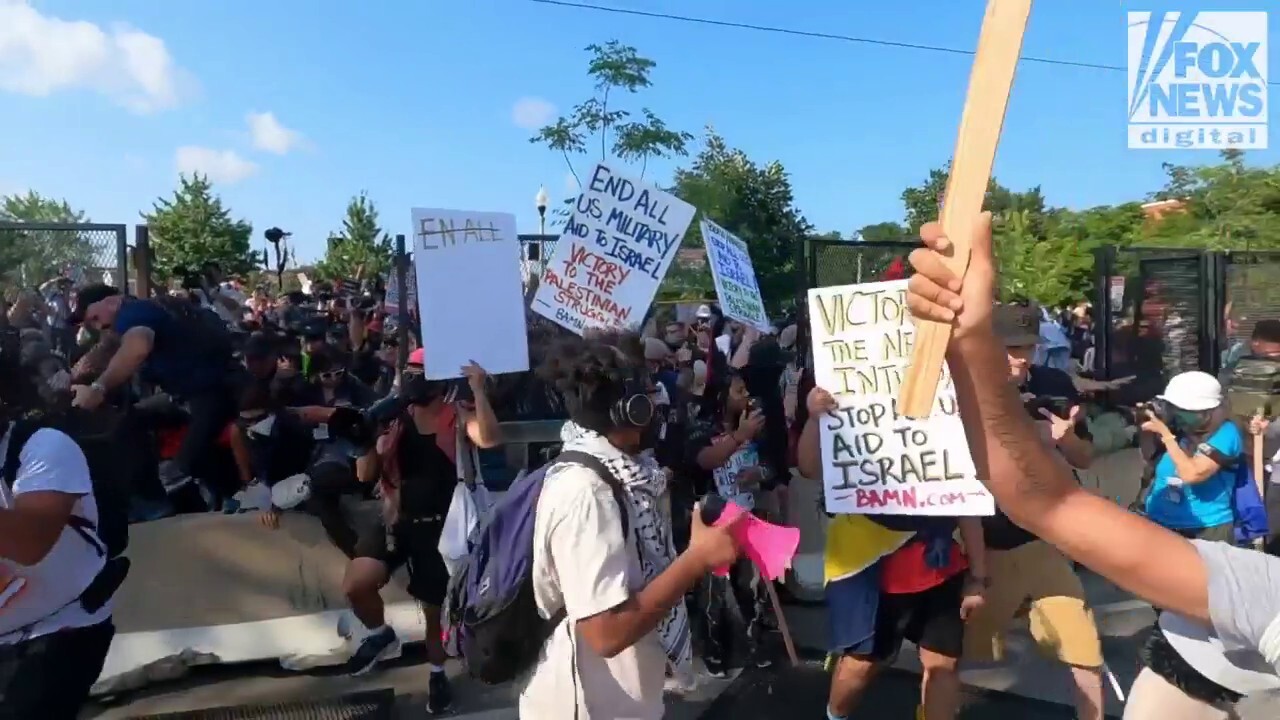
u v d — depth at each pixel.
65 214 35.53
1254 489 5.09
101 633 2.86
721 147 21.66
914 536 3.62
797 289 6.32
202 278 11.88
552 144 17.28
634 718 2.36
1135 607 6.00
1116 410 7.96
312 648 5.07
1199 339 7.64
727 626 4.93
